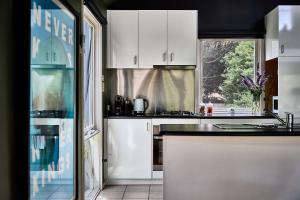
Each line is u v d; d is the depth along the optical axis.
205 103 5.29
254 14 5.27
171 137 3.03
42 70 2.03
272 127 3.26
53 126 2.28
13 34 1.64
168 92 5.20
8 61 1.59
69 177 2.69
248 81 4.90
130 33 4.86
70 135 2.70
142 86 5.19
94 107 4.45
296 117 4.64
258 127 3.26
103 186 4.56
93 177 4.40
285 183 3.09
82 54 3.00
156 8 5.25
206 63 5.30
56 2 2.22
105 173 4.68
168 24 4.87
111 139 4.66
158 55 4.86
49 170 2.21
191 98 5.20
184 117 4.62
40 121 2.02
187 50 4.87
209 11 5.28
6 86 1.56
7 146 1.58
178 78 5.21
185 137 3.03
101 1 4.36
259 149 3.06
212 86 5.29
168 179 3.05
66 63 2.54
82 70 3.00
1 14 1.51
